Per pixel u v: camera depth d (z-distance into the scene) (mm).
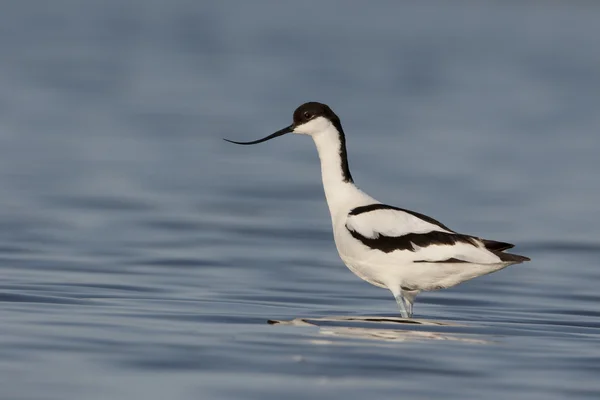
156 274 12867
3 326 9359
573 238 16250
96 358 8305
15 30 56438
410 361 8539
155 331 9383
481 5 83188
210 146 26406
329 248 15281
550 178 22391
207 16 68938
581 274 13758
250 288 12273
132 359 8305
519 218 17812
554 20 71375
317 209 18641
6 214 16859
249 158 24797
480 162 24375
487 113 33375
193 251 14555
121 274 12742
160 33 58000
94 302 10852
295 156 25406
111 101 34125
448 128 29969
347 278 13156
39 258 13547
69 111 31547
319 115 10930
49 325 9461
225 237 15773
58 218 16719
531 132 29750
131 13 69625
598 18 73750
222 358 8430
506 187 21109
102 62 44656
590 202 19672
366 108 33812
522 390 7809
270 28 62406
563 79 42938
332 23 66562
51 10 69062
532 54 52000
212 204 18703
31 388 7457
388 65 46469
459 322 10477
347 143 26750
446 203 19062
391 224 10344
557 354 8992
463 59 49312
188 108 33031
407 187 20688
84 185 20141
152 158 24094
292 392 7559
